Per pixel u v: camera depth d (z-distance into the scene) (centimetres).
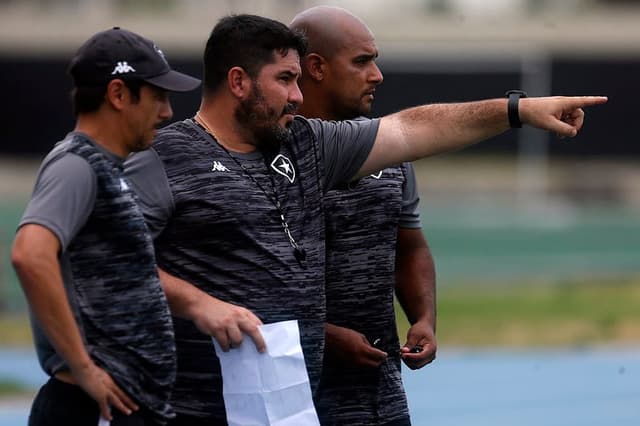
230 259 1795
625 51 10981
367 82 2103
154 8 12062
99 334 1628
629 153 10881
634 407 4841
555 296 7962
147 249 1658
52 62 10344
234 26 1833
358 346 2025
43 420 1648
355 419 2066
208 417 1806
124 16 11350
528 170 11119
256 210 1806
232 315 1747
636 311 7344
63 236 1575
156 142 1805
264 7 11919
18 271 1555
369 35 2114
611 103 10750
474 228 9100
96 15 11569
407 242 2270
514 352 6141
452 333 6644
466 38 10994
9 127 10381
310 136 1903
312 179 1886
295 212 1850
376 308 2088
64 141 1655
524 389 5209
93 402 1639
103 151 1648
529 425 4469
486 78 9894
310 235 1864
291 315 1814
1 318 7200
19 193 10294
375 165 1942
